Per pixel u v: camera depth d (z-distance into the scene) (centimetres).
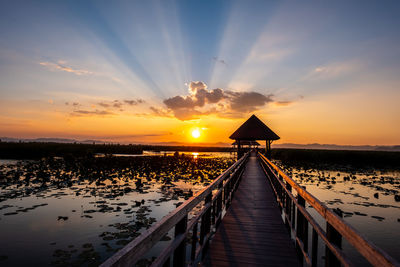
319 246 627
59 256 511
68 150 3925
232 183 816
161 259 184
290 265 359
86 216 775
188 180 1563
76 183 1395
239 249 414
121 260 119
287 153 4300
